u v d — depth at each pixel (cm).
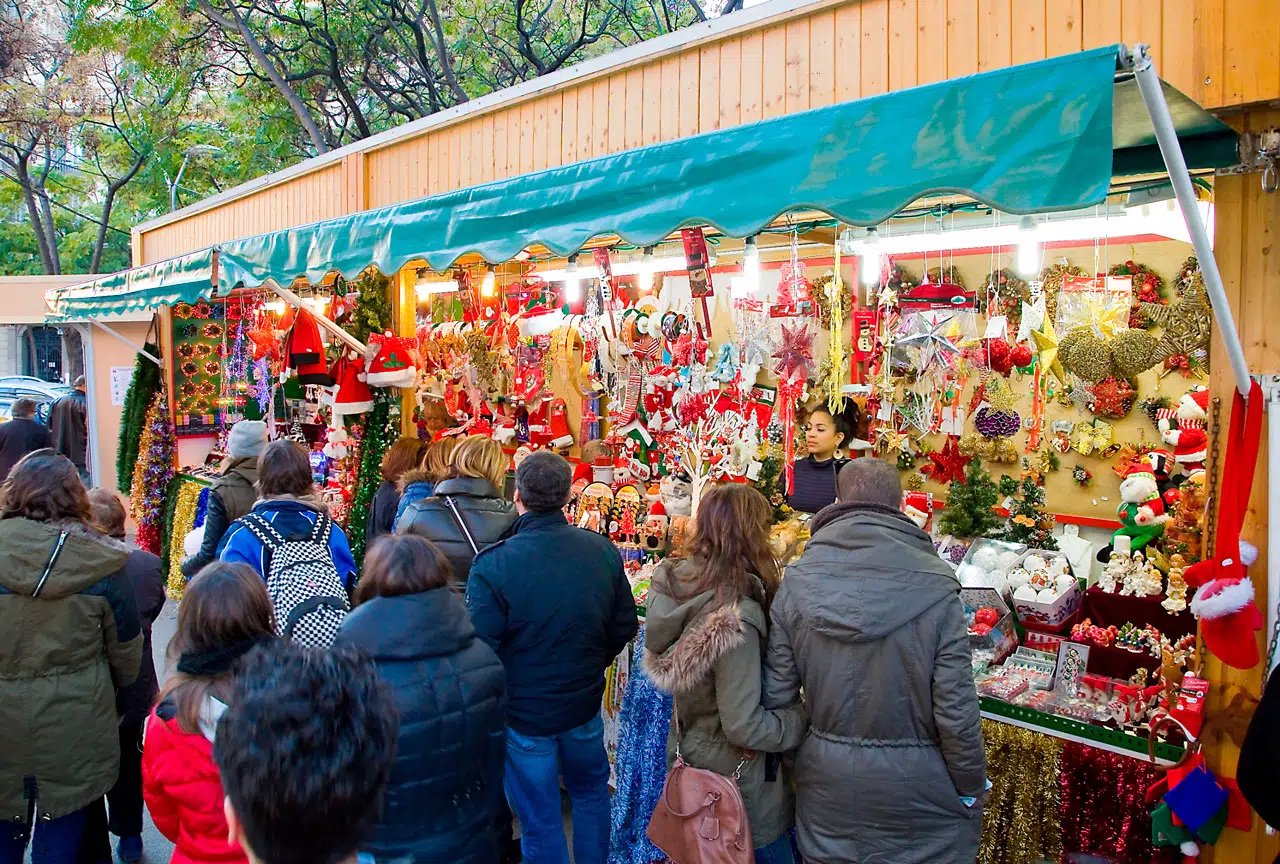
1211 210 349
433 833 200
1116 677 322
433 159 531
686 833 253
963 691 218
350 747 117
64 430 1023
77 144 2145
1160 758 264
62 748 276
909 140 208
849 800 225
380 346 560
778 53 357
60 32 1914
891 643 221
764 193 233
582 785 306
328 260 396
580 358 577
